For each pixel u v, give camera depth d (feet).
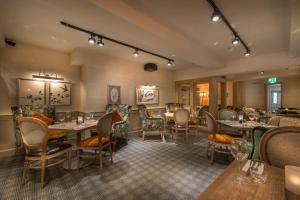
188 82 22.97
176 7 7.75
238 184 2.81
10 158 11.02
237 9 7.93
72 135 15.14
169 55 16.38
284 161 3.85
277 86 29.22
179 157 11.30
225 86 22.49
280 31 10.35
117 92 17.63
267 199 2.40
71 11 6.89
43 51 13.87
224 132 12.26
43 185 7.55
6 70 12.03
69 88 15.35
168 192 7.17
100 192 7.15
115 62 17.40
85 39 12.10
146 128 16.01
